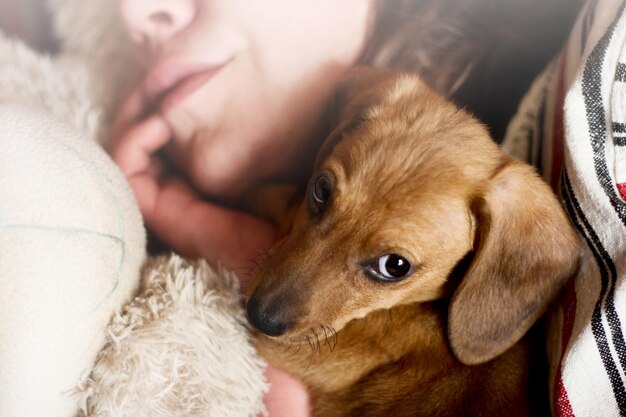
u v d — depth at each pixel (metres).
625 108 0.28
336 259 0.30
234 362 0.31
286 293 0.30
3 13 0.35
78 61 0.35
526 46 0.33
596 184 0.28
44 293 0.26
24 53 0.35
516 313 0.31
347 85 0.34
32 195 0.26
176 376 0.30
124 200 0.30
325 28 0.33
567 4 0.32
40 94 0.34
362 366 0.34
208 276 0.33
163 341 0.29
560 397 0.29
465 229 0.30
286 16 0.33
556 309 0.32
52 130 0.28
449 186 0.29
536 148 0.33
